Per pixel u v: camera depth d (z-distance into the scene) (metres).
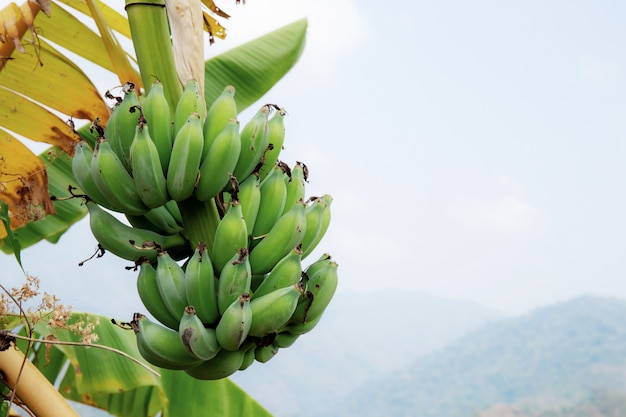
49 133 2.67
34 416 2.19
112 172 2.08
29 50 2.65
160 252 2.07
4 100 2.65
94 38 2.73
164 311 2.09
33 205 2.64
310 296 2.10
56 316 2.15
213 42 2.69
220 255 2.08
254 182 2.15
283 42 3.48
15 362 2.18
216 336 2.04
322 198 2.21
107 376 2.93
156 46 2.20
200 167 2.10
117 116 2.12
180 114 2.13
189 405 3.12
